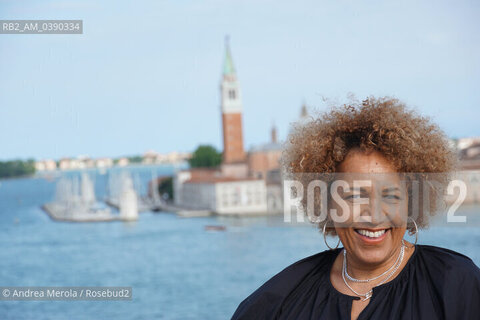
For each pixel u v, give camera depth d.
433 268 2.42
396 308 2.37
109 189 174.12
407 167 2.39
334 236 2.61
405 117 2.48
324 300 2.59
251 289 49.81
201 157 160.00
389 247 2.40
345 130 2.48
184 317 41.88
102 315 42.62
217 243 76.94
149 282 54.56
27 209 151.38
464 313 2.30
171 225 100.25
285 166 2.59
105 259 69.44
